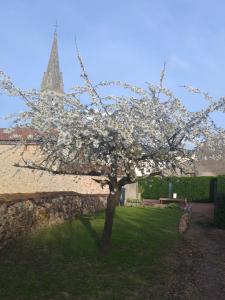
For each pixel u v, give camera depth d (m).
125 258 11.97
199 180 42.81
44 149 12.22
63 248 12.56
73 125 10.87
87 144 11.26
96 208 24.53
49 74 72.06
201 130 11.78
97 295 8.66
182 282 10.09
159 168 12.16
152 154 11.67
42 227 15.58
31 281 9.18
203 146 12.10
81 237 14.26
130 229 17.11
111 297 8.60
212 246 15.53
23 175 23.67
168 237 16.59
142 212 24.97
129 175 12.05
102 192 28.31
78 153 11.68
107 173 12.34
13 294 8.28
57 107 11.38
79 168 13.15
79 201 20.77
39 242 13.16
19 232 13.62
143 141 11.56
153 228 18.39
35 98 11.72
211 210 32.50
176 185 43.62
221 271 11.44
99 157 11.58
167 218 23.16
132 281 9.86
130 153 11.35
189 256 13.34
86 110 11.25
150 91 11.79
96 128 10.60
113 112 11.35
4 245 12.30
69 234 14.70
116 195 12.45
